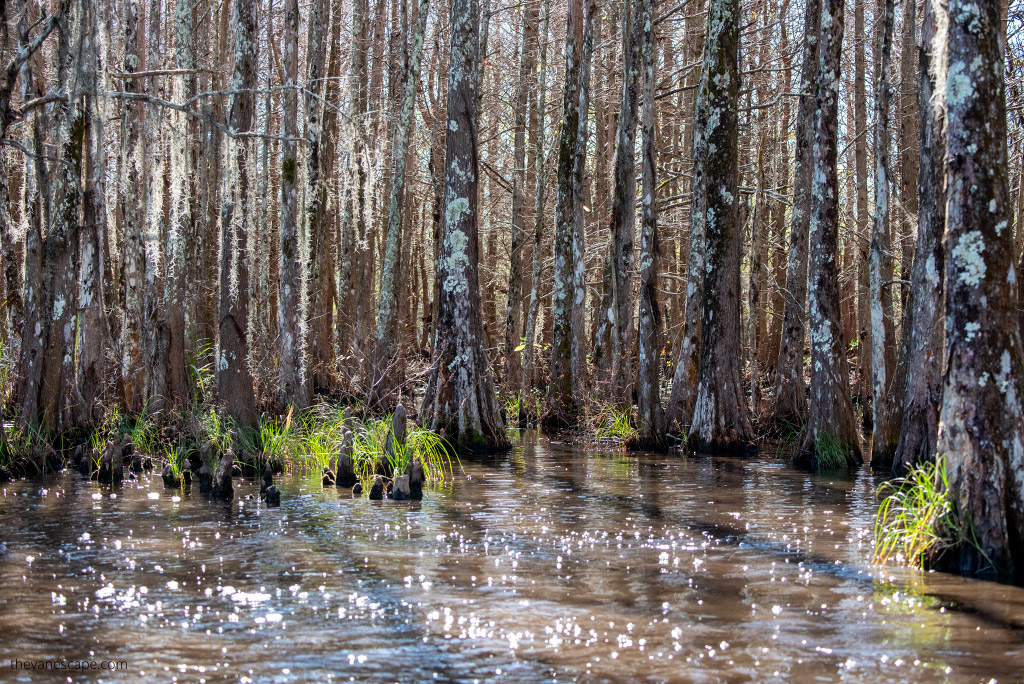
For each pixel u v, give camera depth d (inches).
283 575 305.3
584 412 859.4
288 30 753.6
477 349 693.9
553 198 1333.7
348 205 1083.9
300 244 706.2
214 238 924.0
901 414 586.2
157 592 284.0
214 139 937.5
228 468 464.1
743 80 1072.8
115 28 634.2
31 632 245.3
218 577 302.2
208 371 724.0
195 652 231.6
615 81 1218.6
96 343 580.7
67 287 566.3
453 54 692.7
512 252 1096.8
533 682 213.8
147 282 609.0
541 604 275.1
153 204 607.8
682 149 1392.7
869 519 418.0
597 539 368.8
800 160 824.9
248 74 626.2
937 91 348.8
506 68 1395.2
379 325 962.7
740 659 229.3
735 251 717.3
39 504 434.6
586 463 634.2
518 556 336.8
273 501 441.7
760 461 658.2
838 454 615.8
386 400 916.0
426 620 258.8
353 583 296.2
